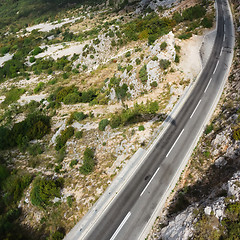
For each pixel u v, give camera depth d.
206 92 43.75
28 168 38.34
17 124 50.19
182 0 99.12
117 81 56.53
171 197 27.52
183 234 19.95
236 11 75.69
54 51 111.94
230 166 25.22
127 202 27.81
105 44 83.12
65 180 32.72
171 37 54.91
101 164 34.19
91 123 46.66
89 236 25.19
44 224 27.47
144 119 40.78
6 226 26.75
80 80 74.38
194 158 31.33
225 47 58.03
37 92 76.50
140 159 33.09
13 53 128.75
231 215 18.22
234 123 29.86
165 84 48.00
